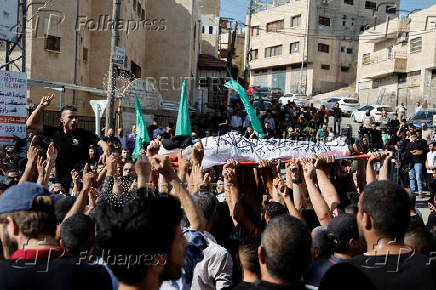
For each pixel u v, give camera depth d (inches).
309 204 181.2
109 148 151.6
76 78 626.2
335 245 109.3
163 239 76.9
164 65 880.9
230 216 167.0
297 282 82.5
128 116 532.7
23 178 148.8
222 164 206.7
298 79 1728.6
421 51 1202.0
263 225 157.5
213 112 888.9
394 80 1317.7
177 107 723.4
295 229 82.7
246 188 180.7
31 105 506.9
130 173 171.3
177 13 878.4
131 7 747.4
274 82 1843.0
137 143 313.3
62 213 132.0
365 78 1428.4
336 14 1611.7
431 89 1178.6
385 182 89.7
